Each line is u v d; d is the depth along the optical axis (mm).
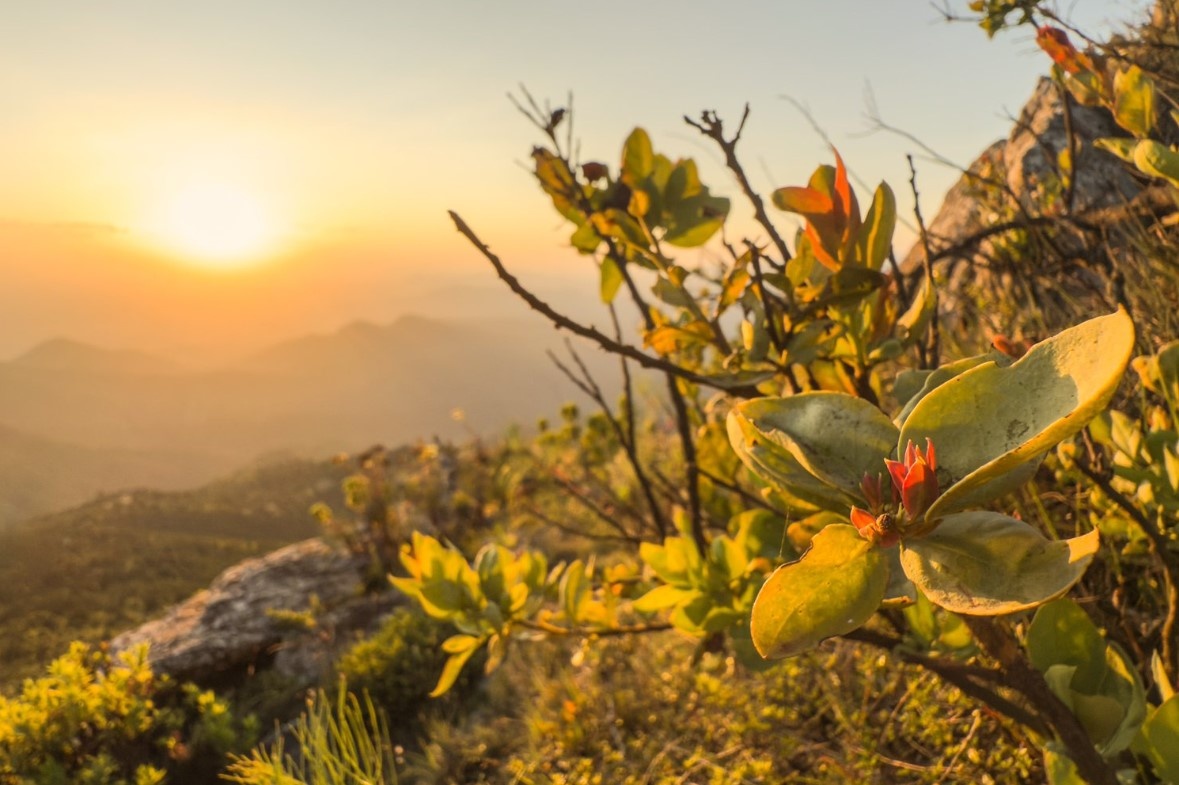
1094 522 733
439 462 5168
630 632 857
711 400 826
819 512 489
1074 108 1749
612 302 870
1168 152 557
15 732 2719
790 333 645
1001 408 332
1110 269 1234
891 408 803
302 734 874
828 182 577
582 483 2094
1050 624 468
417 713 2838
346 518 5273
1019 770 865
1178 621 583
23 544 33719
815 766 1276
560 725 1927
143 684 3062
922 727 1102
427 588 803
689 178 728
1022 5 797
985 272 1601
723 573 712
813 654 1366
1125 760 573
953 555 311
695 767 1453
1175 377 634
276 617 4020
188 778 2828
